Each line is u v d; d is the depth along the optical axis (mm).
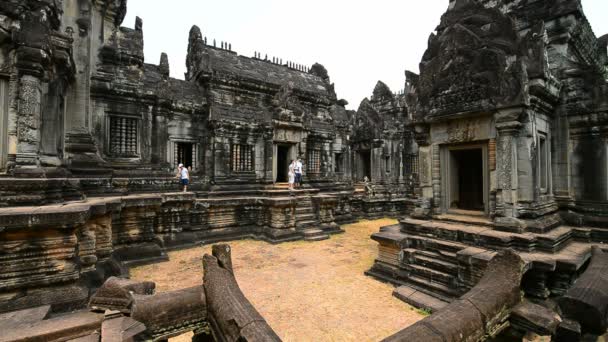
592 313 3627
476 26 8141
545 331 3926
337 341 5441
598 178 7836
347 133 26625
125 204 10141
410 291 7383
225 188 16375
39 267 5746
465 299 4012
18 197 6891
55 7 9539
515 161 7277
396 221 20906
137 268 9906
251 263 10375
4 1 7832
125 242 10453
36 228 5656
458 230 7668
